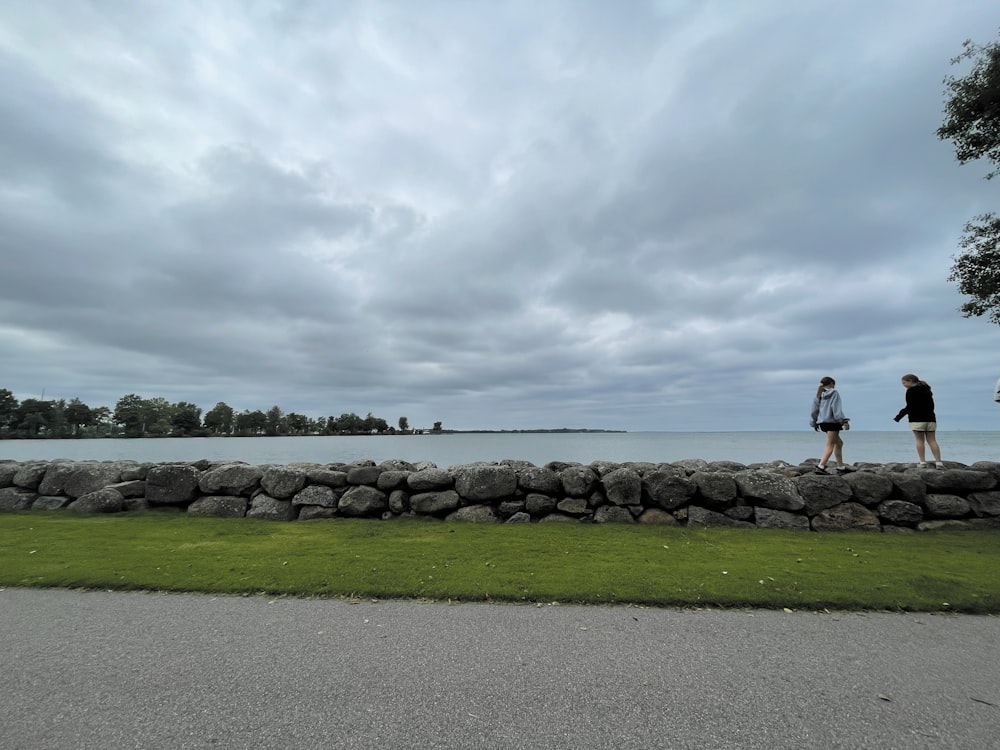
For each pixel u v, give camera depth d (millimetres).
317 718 2906
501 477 8938
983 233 9070
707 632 4207
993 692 3283
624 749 2641
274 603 4820
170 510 9336
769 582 5406
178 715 2926
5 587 5223
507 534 7734
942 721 2943
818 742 2729
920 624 4438
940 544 7230
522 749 2635
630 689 3262
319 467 10141
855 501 8523
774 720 2930
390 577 5523
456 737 2734
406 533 7789
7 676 3375
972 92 8648
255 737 2721
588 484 8883
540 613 4598
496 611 4641
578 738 2734
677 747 2668
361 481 9273
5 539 7227
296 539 7363
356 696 3145
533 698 3139
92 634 4074
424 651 3793
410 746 2654
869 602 4887
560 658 3697
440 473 9094
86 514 9117
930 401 9898
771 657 3756
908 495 8477
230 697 3123
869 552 6734
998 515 8414
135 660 3615
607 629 4246
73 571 5637
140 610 4617
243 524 8375
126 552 6508
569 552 6652
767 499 8523
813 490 8547
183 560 6145
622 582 5387
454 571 5758
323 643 3926
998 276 8766
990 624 4457
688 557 6426
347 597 5000
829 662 3688
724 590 5152
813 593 5078
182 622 4340
